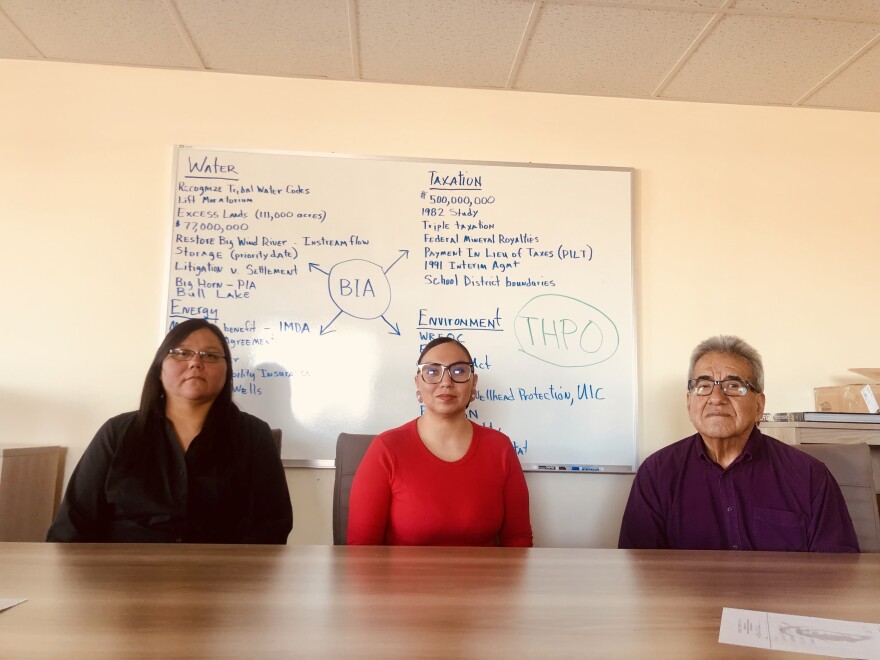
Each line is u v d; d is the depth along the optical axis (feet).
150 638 2.06
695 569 3.26
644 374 7.28
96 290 6.79
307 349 6.91
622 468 7.05
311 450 6.81
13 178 6.84
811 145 7.78
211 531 4.93
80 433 6.62
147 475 4.87
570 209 7.38
